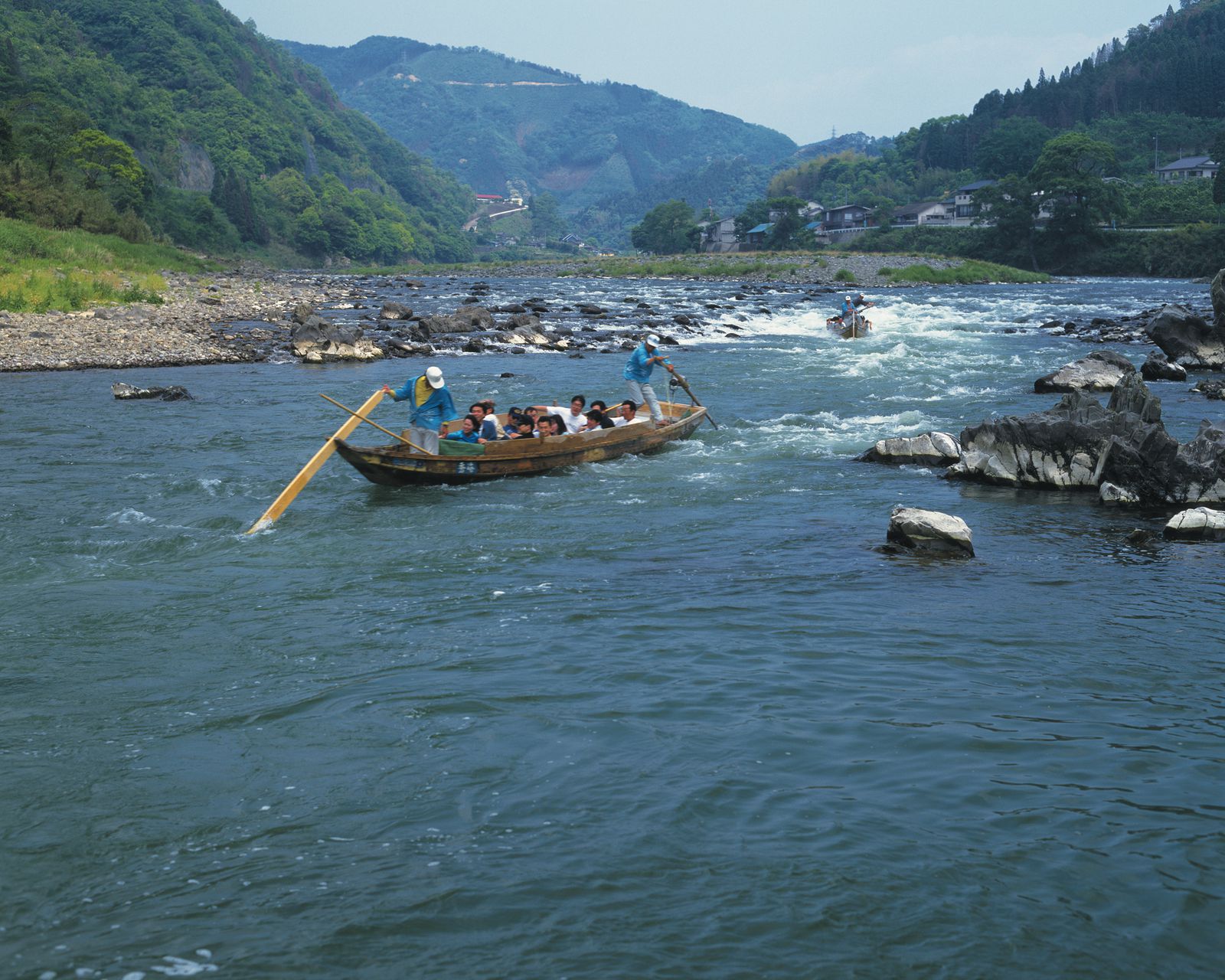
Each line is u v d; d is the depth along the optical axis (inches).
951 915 166.4
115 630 310.8
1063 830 191.9
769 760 220.2
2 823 197.0
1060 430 498.6
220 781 213.8
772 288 2413.9
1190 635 297.0
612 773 215.2
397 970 154.1
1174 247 3604.8
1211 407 709.9
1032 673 269.0
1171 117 6614.2
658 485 522.0
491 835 191.5
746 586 347.3
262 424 697.6
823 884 174.4
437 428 534.0
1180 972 152.9
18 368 960.3
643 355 621.0
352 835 192.2
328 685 264.8
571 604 330.3
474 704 251.1
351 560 388.8
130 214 2960.1
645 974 152.6
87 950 159.0
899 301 1971.0
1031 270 3988.7
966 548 384.5
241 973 153.5
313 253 6501.0
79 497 498.3
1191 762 218.7
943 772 214.5
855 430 670.5
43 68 5669.3
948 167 7426.2
